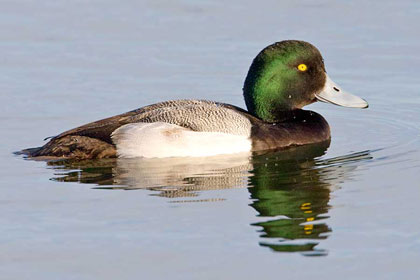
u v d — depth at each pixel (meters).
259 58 13.12
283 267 8.74
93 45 17.95
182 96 15.64
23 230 9.73
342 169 11.78
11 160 12.20
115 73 16.62
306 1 20.11
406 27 18.42
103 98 15.42
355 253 9.05
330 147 12.89
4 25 18.91
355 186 11.06
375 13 19.22
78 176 11.47
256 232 9.57
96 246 9.27
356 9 19.47
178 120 12.20
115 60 17.23
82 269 8.76
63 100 15.27
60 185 11.13
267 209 10.25
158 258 8.97
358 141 13.24
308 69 13.16
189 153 12.02
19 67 16.81
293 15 19.20
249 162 12.05
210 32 18.44
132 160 11.97
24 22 19.09
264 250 9.12
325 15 19.14
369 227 9.70
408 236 9.44
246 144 12.30
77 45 17.94
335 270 8.67
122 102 15.27
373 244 9.26
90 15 19.50
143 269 8.73
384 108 15.03
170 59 17.28
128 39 18.25
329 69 16.72
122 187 11.03
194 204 10.42
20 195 10.80
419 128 13.91
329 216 10.05
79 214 10.15
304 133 12.89
